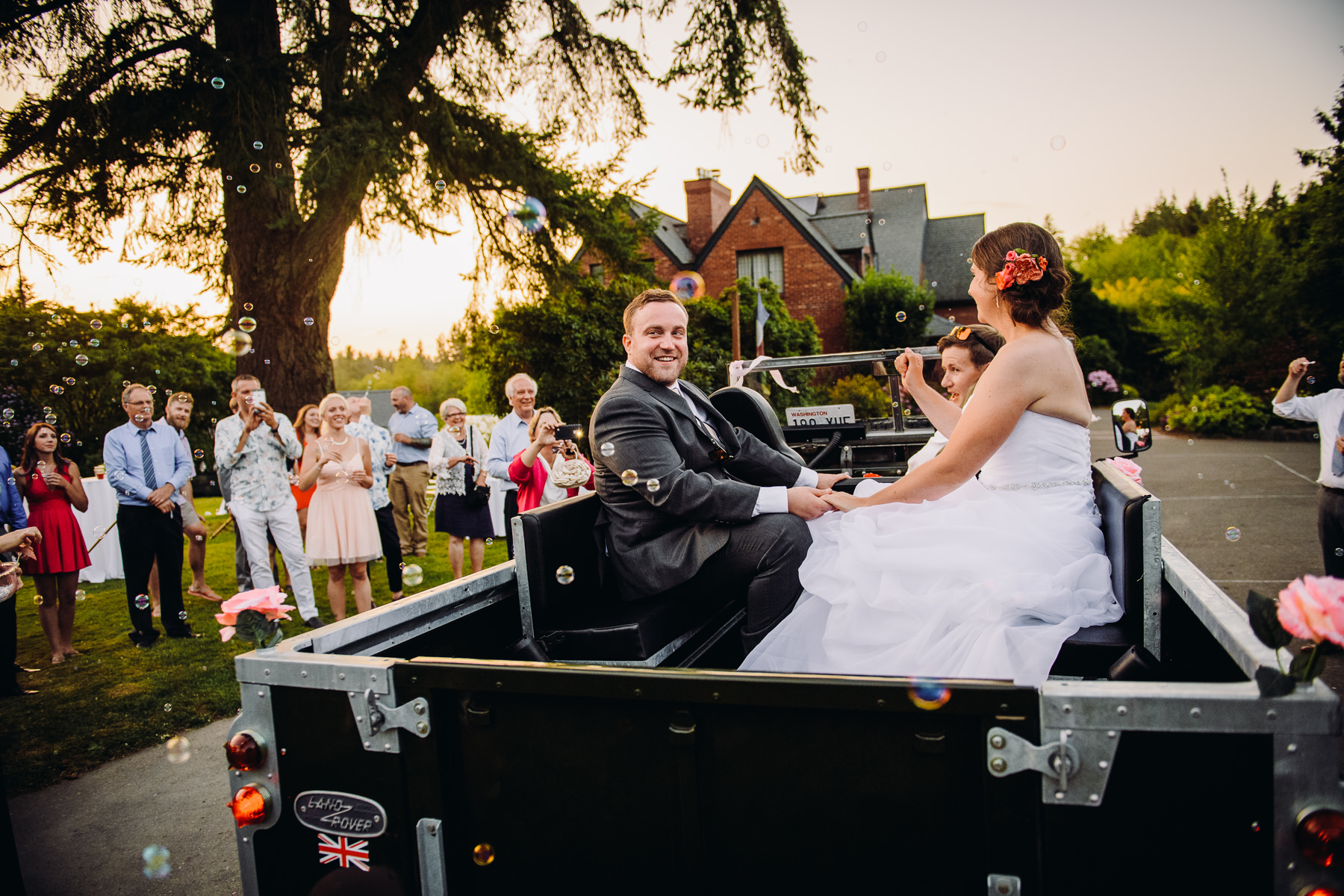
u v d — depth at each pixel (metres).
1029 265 1.75
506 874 1.27
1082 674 1.52
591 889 1.22
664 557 2.01
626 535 2.08
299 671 1.31
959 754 1.05
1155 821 0.98
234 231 8.51
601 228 10.88
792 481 2.42
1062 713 0.99
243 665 1.35
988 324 1.98
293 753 1.34
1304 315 14.55
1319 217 13.84
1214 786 0.96
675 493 1.92
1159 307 17.09
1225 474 10.36
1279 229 15.12
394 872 1.29
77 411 16.91
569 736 1.21
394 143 8.70
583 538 2.19
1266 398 14.84
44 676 4.28
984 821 1.03
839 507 1.97
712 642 2.21
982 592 1.60
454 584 1.76
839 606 1.72
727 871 1.15
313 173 7.92
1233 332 15.42
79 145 7.77
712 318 14.45
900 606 1.64
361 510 4.63
